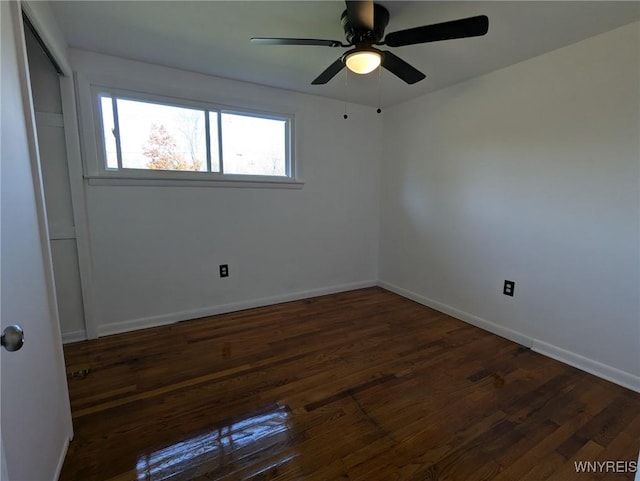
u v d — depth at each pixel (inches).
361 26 58.4
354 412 66.1
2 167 36.9
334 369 82.1
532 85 90.0
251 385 74.9
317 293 140.9
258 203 121.6
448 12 67.1
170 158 105.4
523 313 96.7
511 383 76.6
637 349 74.0
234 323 110.4
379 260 154.9
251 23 73.2
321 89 119.2
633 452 56.3
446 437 59.5
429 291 128.9
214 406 67.5
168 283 108.5
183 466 52.7
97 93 92.2
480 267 108.4
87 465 52.5
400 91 120.4
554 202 87.3
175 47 86.1
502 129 98.6
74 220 91.7
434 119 121.6
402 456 55.2
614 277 77.0
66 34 79.1
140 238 102.3
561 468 53.1
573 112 81.7
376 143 146.9
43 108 85.0
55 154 87.8
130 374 78.9
